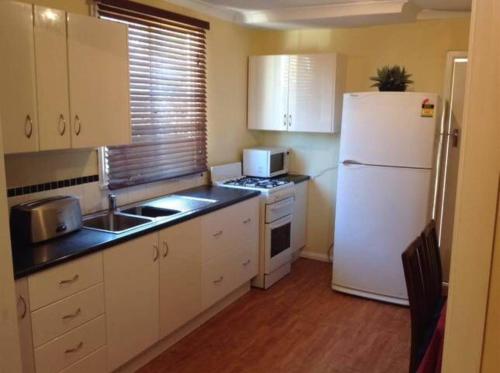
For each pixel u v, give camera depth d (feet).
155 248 9.01
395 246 12.05
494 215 2.13
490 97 2.07
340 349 10.12
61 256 7.09
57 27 7.46
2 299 4.52
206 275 10.74
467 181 2.16
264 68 14.53
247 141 15.38
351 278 12.72
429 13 12.66
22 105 7.04
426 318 7.12
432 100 11.11
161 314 9.40
